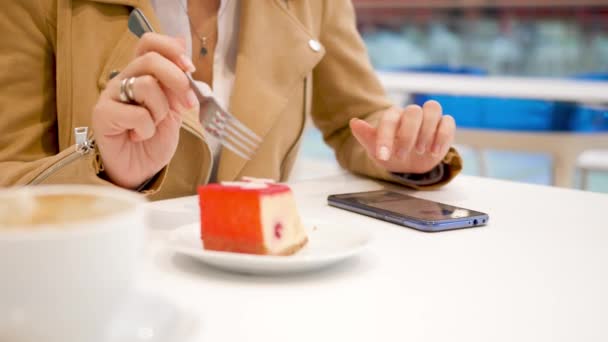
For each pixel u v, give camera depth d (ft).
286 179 4.54
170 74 2.66
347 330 1.66
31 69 3.62
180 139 3.89
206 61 4.13
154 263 2.13
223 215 2.19
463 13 15.39
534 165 13.25
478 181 3.84
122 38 3.67
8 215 1.24
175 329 1.42
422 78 10.11
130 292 1.27
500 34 15.23
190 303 1.80
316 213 2.96
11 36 3.58
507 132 8.65
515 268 2.22
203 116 2.79
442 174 3.54
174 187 3.95
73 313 1.18
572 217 2.98
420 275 2.11
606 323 1.76
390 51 16.19
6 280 1.13
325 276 2.07
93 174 2.97
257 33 4.08
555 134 8.41
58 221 1.22
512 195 3.44
